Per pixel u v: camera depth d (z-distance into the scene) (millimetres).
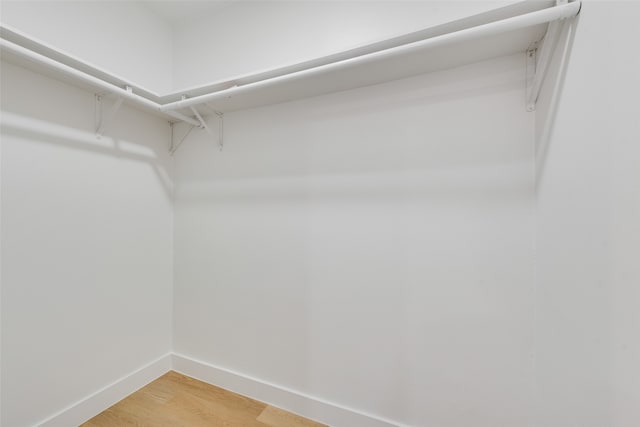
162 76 1892
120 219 1633
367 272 1386
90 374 1478
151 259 1820
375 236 1367
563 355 823
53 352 1330
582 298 716
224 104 1615
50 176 1319
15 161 1204
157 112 1749
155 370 1830
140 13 1746
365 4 1389
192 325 1884
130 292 1688
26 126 1235
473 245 1185
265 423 1454
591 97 675
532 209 1089
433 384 1259
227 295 1760
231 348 1744
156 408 1551
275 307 1611
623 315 554
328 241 1473
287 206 1577
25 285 1235
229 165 1757
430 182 1258
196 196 1876
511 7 875
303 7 1536
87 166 1467
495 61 1137
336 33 1454
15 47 1004
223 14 1780
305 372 1527
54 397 1331
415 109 1281
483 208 1167
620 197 564
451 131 1217
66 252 1380
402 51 1006
